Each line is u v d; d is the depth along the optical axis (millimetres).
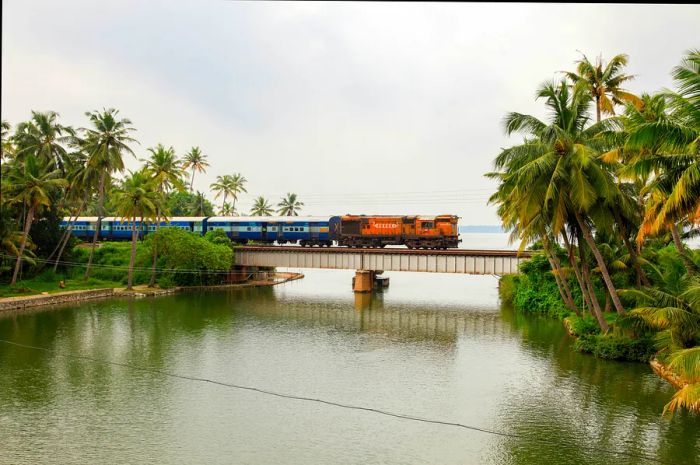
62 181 52219
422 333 40781
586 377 27969
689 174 16172
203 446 19875
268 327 42562
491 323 44938
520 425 21906
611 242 37750
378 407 24109
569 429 21406
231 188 110875
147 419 22469
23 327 40469
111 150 58562
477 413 23312
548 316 47406
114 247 69375
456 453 19469
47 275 60594
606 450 19469
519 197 26953
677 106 18156
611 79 39250
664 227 18625
